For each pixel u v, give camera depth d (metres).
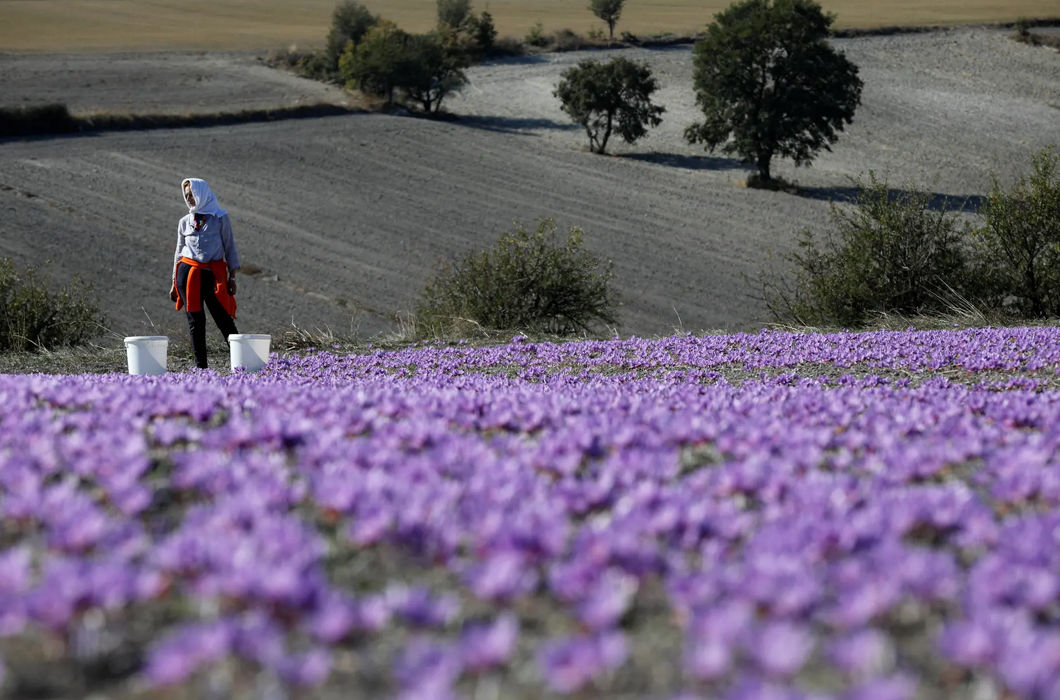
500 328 58.03
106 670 6.27
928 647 6.64
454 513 8.98
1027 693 5.43
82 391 16.91
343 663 6.36
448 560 8.09
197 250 33.81
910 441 13.98
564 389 21.59
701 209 192.88
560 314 60.34
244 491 9.60
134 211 156.12
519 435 13.85
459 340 50.59
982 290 57.97
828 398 17.59
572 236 60.62
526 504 9.19
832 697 5.75
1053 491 9.98
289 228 159.62
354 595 7.60
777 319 64.81
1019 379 24.09
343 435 13.16
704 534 8.60
